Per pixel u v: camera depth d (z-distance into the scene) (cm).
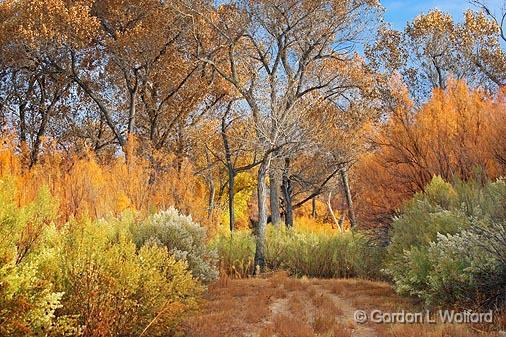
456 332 743
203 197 2481
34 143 2750
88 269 693
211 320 982
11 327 507
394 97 1939
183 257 1304
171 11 2422
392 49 2912
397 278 1138
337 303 1198
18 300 515
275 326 911
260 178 2220
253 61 2439
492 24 2731
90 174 1773
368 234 1709
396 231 1266
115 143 3045
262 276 1969
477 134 1475
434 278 923
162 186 2089
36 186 1623
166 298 872
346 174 3059
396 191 1622
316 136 2311
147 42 2484
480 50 2762
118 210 1748
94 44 2583
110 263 743
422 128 1578
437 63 2884
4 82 2806
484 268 868
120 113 2983
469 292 903
